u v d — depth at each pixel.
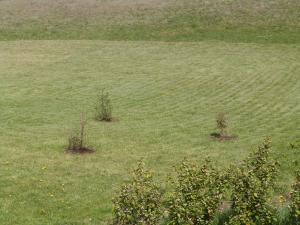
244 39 67.38
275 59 57.12
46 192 21.31
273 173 17.58
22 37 69.81
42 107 37.81
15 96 41.09
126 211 14.90
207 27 71.94
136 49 62.91
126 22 74.81
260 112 37.41
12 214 19.00
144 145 28.92
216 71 51.72
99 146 28.41
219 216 16.58
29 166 24.48
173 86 45.69
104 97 40.97
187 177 15.70
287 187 21.75
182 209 14.95
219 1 82.31
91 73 50.66
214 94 43.09
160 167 24.89
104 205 20.12
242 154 27.27
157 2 83.56
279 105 39.44
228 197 19.78
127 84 46.28
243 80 48.03
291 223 16.34
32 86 44.94
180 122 34.53
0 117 34.50
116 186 22.28
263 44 65.06
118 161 25.84
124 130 32.19
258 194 15.84
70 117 35.06
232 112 37.44
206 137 30.84
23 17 77.94
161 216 15.88
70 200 20.58
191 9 79.12
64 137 29.91
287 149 27.94
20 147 27.61
